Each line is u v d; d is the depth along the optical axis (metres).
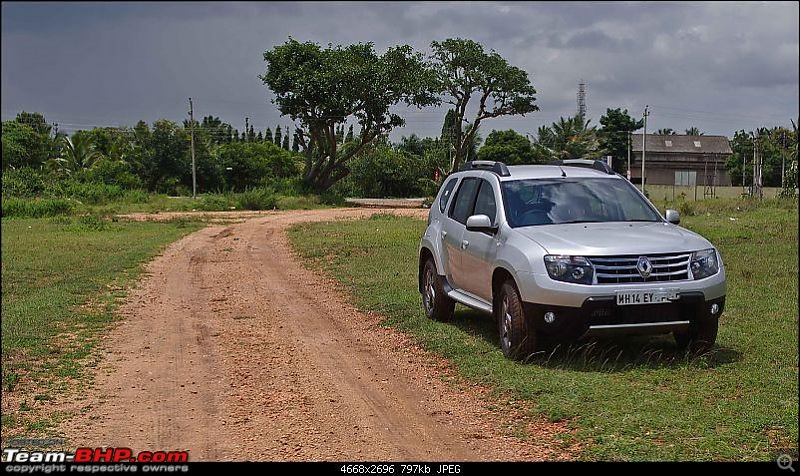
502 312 7.46
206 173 60.28
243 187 64.81
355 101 48.34
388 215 30.47
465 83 46.94
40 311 10.16
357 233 20.84
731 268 12.86
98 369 7.45
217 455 5.24
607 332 6.72
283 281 13.33
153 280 13.48
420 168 58.34
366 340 8.62
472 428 5.70
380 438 5.55
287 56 48.53
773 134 47.88
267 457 5.20
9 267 14.46
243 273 14.42
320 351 8.15
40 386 6.86
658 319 6.78
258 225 26.05
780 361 7.16
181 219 29.39
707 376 6.66
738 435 5.32
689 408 5.85
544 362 7.10
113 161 59.50
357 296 11.20
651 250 6.84
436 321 9.23
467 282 8.45
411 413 6.08
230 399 6.49
